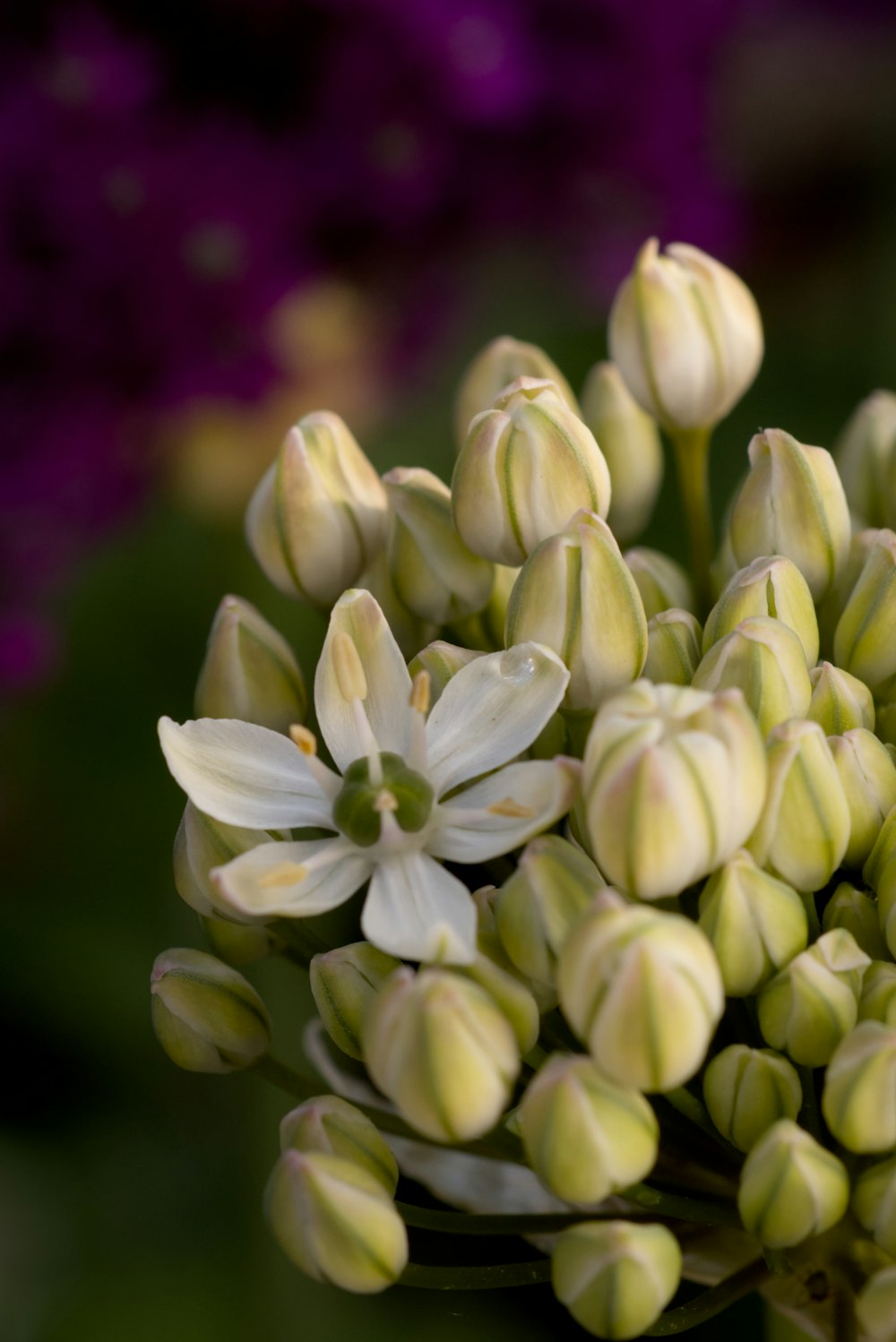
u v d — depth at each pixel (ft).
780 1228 0.46
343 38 0.65
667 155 0.70
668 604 0.53
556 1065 0.45
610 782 0.45
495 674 0.49
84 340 0.65
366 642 0.49
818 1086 0.49
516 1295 0.64
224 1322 0.67
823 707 0.50
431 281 0.70
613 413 0.57
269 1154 0.65
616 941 0.44
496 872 0.52
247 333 0.66
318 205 0.66
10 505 0.67
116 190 0.64
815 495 0.52
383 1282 0.46
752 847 0.48
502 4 0.67
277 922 0.51
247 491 0.69
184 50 0.66
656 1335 0.47
